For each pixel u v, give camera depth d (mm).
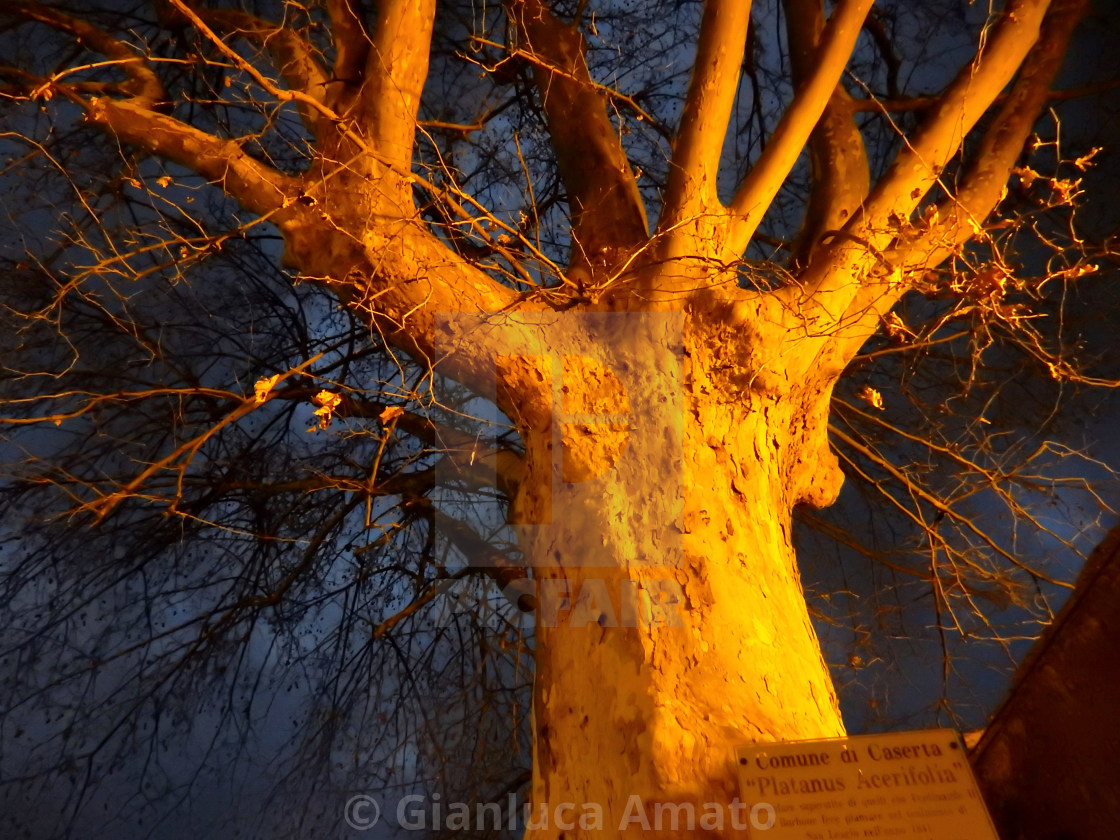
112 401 7062
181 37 6926
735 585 4320
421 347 4984
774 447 5074
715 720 3789
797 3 6344
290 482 7707
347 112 5035
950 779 2914
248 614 8102
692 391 4797
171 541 7902
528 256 4586
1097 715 2926
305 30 6203
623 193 5703
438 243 5109
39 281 7469
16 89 6527
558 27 6273
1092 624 2965
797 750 3020
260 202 5070
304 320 8414
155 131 5020
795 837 2820
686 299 4922
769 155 5207
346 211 4898
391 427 4934
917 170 5242
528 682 7883
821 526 8383
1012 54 5281
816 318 4793
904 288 4953
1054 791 3043
